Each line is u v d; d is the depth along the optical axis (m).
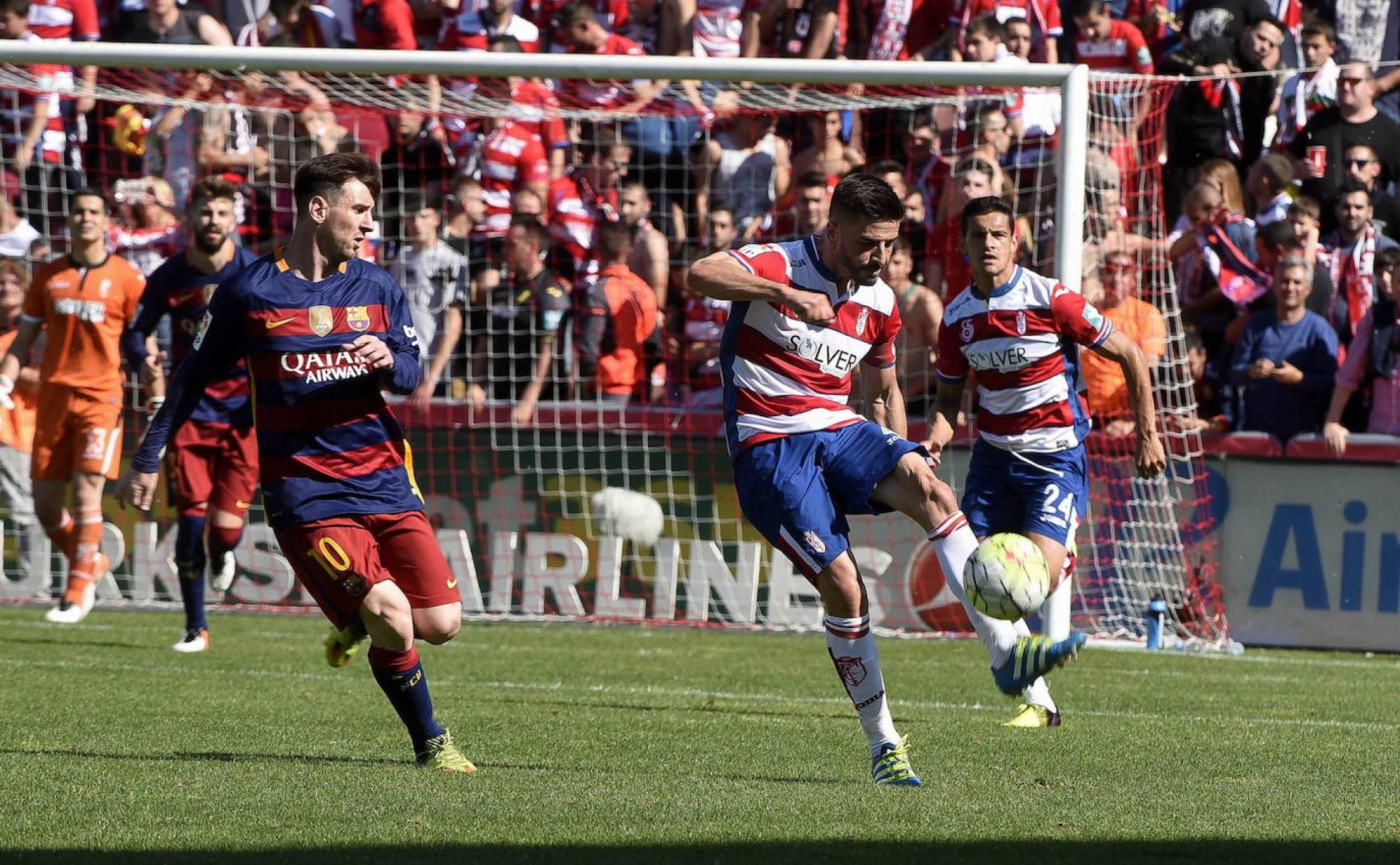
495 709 20.83
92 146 39.81
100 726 18.47
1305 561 30.95
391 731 18.56
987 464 20.61
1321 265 33.53
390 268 36.53
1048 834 12.49
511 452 33.41
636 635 31.41
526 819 12.80
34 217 39.38
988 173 33.09
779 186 37.38
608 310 35.19
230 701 20.97
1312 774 16.36
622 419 33.00
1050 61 37.28
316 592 15.37
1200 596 31.16
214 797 13.73
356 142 38.28
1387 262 31.28
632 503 32.72
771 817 13.06
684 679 24.69
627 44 40.41
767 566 32.22
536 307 35.34
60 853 11.34
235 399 26.19
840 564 14.88
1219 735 19.41
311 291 15.35
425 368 35.75
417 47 41.25
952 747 17.89
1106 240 32.47
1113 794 14.71
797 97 35.81
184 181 39.22
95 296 28.19
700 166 38.03
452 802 13.56
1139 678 25.59
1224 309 34.06
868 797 14.20
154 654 26.31
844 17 38.94
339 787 14.30
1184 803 14.23
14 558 34.41
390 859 11.17
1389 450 30.59
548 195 37.53
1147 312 31.92
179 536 26.61
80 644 27.59
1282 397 31.73
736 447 15.28
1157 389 31.45
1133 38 36.88
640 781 15.03
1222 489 31.28
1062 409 20.09
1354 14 37.41
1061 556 19.88
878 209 14.60
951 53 38.03
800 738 18.56
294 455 15.23
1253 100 36.19
